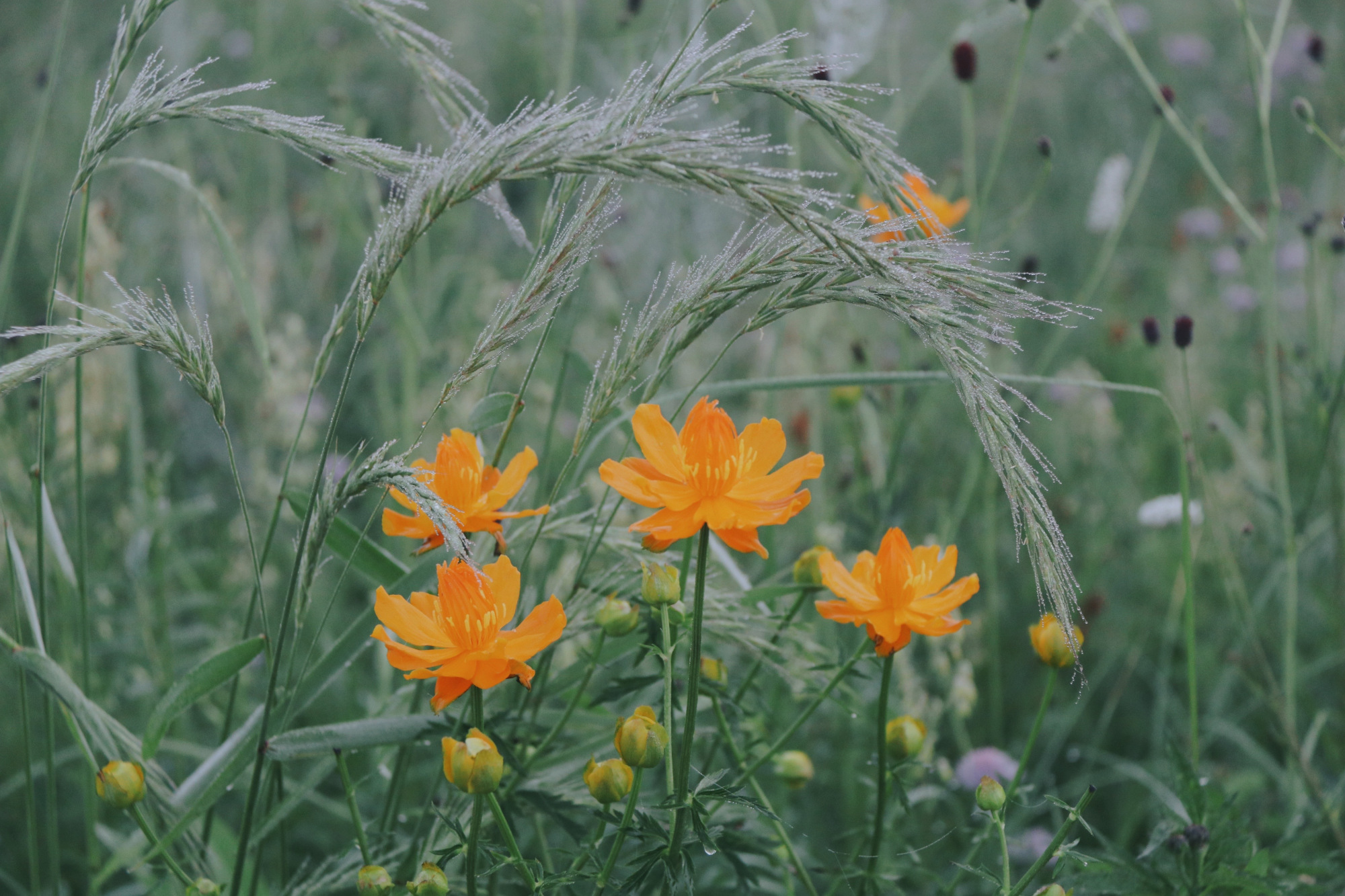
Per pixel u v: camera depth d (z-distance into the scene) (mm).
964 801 1095
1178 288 1907
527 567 949
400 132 1917
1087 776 1151
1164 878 892
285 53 2045
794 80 819
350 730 854
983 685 1255
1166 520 1263
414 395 1266
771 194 798
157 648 1089
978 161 2422
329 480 838
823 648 961
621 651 905
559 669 970
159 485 1093
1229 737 1126
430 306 1383
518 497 931
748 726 946
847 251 802
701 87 819
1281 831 1040
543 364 1327
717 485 819
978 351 815
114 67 856
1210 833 896
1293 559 1055
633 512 1045
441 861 848
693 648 824
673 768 874
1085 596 1272
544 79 1155
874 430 1210
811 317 1221
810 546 1227
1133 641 1302
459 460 844
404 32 889
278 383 1277
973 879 999
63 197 1729
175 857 932
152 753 872
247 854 918
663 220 1539
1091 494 1517
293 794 871
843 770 1082
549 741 889
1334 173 1551
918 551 861
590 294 1530
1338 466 1139
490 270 1465
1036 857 1045
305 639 1150
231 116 837
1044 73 2471
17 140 1798
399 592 903
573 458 851
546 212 861
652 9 1907
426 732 859
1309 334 1266
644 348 839
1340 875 914
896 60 1243
